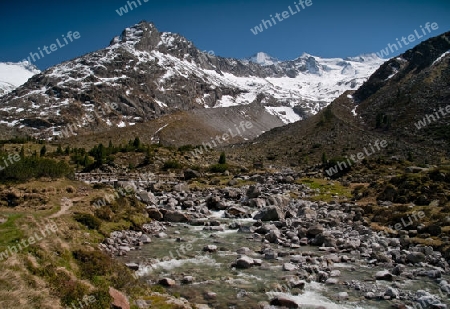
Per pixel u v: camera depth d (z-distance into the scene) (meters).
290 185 76.38
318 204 56.19
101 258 22.39
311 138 181.00
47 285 17.56
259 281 23.58
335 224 41.47
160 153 123.38
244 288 22.33
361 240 34.69
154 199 53.94
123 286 20.17
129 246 32.06
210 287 22.44
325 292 21.84
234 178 88.69
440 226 35.44
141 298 19.25
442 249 30.41
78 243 25.72
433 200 45.28
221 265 27.14
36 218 26.92
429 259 28.41
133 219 40.22
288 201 58.69
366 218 44.50
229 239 36.38
